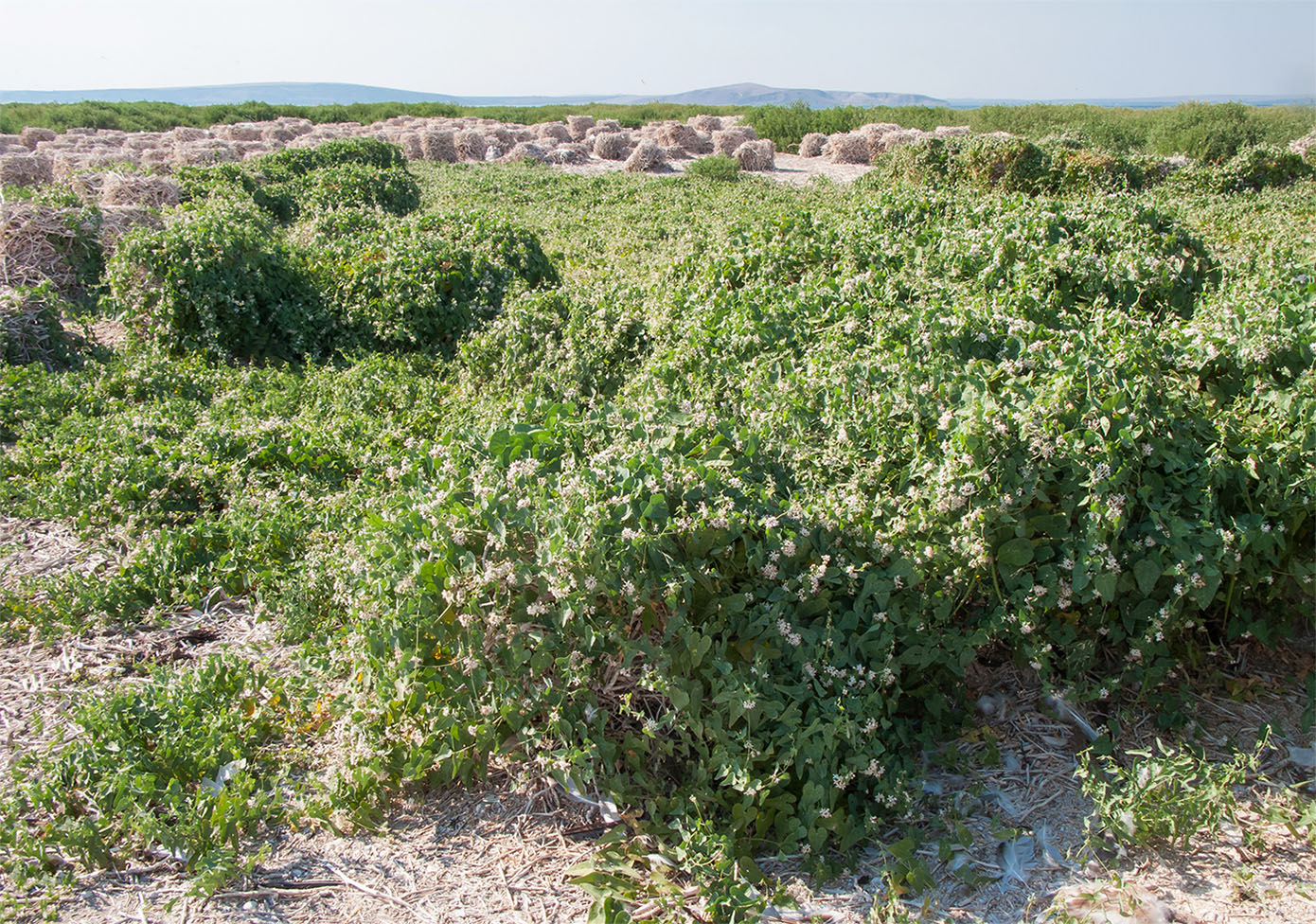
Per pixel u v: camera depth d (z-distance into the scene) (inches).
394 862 105.3
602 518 112.7
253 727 125.8
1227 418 135.3
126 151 926.4
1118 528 118.2
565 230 515.8
